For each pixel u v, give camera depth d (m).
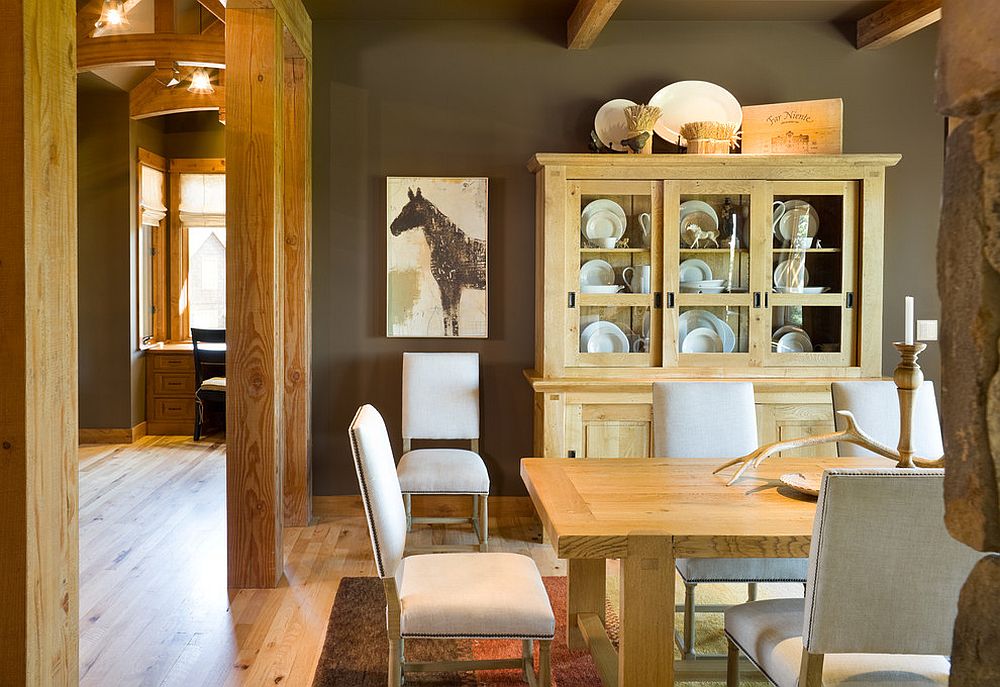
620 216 4.48
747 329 4.54
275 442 3.71
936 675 1.93
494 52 4.81
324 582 3.80
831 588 1.82
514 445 4.89
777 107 4.61
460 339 4.87
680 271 4.51
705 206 4.50
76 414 1.69
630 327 4.52
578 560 3.10
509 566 2.60
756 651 2.18
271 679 2.82
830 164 4.47
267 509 3.71
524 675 2.89
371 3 4.52
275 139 3.66
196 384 7.23
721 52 4.85
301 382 4.69
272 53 3.62
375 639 3.16
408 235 4.82
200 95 6.78
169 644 3.12
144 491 5.48
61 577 1.63
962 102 0.59
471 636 2.32
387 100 4.80
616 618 3.40
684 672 2.80
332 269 4.83
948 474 0.62
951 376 0.62
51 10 1.57
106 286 7.00
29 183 1.49
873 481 1.77
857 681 1.92
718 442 3.39
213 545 4.36
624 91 4.83
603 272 4.50
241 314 3.66
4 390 1.48
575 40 4.61
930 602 1.82
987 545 0.58
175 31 5.46
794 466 3.02
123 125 6.92
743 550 2.19
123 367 7.04
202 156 7.79
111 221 6.96
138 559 4.13
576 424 4.41
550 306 4.45
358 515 4.89
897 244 4.93
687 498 2.54
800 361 4.55
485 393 4.89
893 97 4.89
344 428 4.87
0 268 1.47
